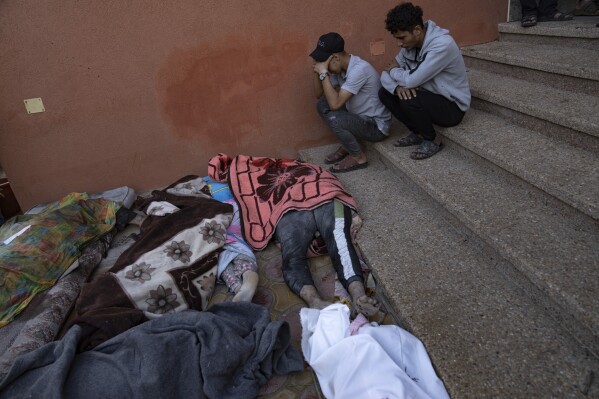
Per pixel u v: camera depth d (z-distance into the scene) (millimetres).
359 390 1699
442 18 3703
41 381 1767
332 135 3971
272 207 2947
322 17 3494
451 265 2270
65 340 1965
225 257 2727
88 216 3098
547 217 2184
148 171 3699
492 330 1859
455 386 1650
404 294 2121
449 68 2777
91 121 3416
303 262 2627
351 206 2783
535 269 1857
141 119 3504
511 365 1693
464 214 2311
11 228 2947
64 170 3520
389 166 3359
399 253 2416
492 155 2553
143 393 1736
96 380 1800
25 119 3291
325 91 3139
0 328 2355
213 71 3473
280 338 2064
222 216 2926
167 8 3209
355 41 3635
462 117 2971
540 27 3412
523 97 2855
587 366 1639
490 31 3867
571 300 1688
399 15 2623
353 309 2223
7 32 3021
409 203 2889
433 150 3008
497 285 2096
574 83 2795
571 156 2367
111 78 3318
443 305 2027
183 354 1914
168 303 2385
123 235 3236
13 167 3410
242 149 3820
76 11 3076
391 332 1875
